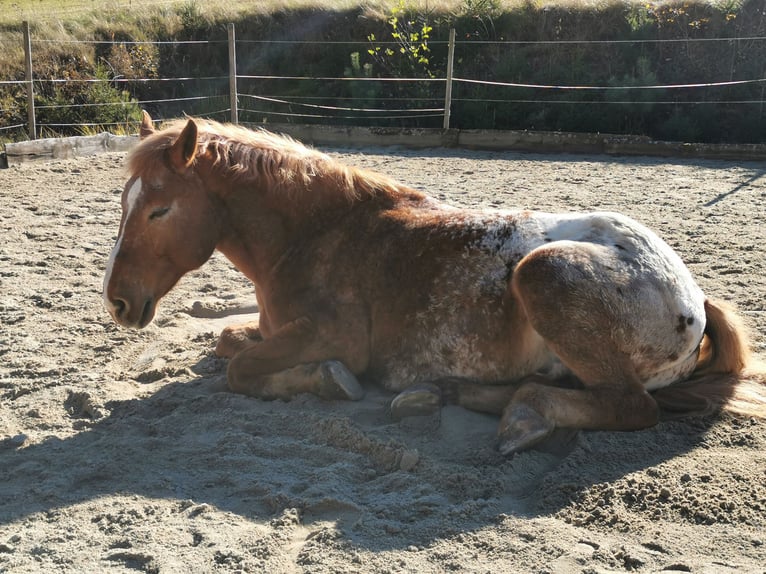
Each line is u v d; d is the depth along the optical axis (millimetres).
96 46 18172
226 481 3371
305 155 4242
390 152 14289
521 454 3408
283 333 4043
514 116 16766
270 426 3816
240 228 4156
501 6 18625
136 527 3004
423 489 3191
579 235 3719
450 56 15156
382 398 4016
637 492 3104
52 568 2752
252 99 18188
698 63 16625
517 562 2703
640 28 17344
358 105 17656
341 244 4090
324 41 19109
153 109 17938
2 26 18172
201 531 2955
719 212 8781
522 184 10742
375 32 19109
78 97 16328
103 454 3607
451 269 3811
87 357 4891
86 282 6477
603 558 2701
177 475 3434
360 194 4203
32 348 5027
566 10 18141
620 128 16234
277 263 4164
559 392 3508
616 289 3469
